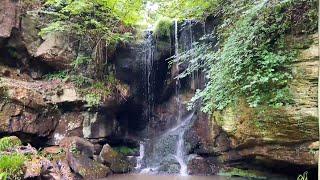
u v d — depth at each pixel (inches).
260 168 372.8
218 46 392.5
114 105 470.9
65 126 431.8
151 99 532.4
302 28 279.6
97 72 472.1
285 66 284.8
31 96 401.7
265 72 288.4
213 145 426.0
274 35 295.7
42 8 458.3
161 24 516.7
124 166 435.2
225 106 326.6
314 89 268.2
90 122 445.4
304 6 281.6
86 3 456.1
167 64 522.6
